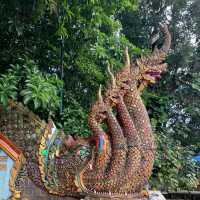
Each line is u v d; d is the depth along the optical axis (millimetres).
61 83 5926
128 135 4844
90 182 4723
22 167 5078
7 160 5086
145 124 4973
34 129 5148
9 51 6492
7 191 5031
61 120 6578
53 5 5570
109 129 4887
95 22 6633
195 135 11633
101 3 6527
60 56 6918
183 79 10977
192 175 8609
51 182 5000
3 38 6543
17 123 5156
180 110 11195
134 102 5004
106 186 4680
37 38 6715
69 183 4934
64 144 5137
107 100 4875
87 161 4715
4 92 4938
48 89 5086
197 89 10359
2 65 6547
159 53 5148
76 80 7352
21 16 6000
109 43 7535
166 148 8016
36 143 5109
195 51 11945
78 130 6430
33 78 5137
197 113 10867
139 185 4836
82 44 7039
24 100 4918
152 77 5102
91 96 7367
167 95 10609
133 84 5027
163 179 7781
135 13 11234
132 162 4762
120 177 4723
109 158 4770
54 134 5160
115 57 7566
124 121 4887
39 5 5629
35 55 6863
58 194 4980
